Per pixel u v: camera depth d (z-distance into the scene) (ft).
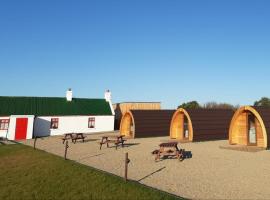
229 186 39.19
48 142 102.89
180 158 59.16
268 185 39.60
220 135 101.96
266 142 75.66
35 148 82.23
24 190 40.98
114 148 80.53
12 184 44.75
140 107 176.35
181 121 103.76
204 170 49.70
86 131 149.07
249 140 83.20
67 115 144.36
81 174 46.98
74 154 69.97
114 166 53.93
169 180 42.75
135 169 50.98
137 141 98.27
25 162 61.52
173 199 33.32
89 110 153.38
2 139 120.88
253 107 80.48
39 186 42.37
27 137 124.67
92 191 38.29
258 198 33.96
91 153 71.20
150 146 84.33
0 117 124.88
